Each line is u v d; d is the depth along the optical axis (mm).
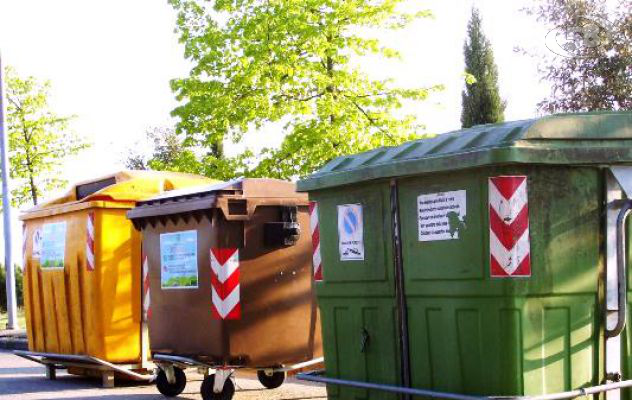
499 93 31828
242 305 6301
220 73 14094
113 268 7488
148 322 6992
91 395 7137
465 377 4324
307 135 13609
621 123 4238
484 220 4203
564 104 13500
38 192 21047
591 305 4266
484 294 4203
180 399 6805
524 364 4133
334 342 5152
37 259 8383
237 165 14266
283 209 6477
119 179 7727
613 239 4262
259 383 7527
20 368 9367
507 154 4055
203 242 6363
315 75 13531
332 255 5133
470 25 32062
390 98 14070
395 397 4727
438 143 4609
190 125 14141
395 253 4680
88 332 7523
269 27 13633
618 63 13117
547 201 4172
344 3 13750
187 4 14234
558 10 13352
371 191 4844
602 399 4301
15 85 20562
